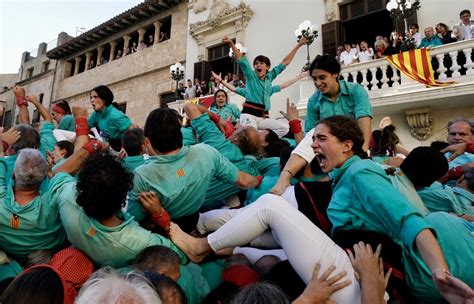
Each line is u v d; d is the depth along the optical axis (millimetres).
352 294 1912
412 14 10328
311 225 2186
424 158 2438
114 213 2330
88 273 2250
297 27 13609
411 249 1739
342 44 12727
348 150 2271
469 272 1885
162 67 18016
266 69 6180
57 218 2652
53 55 24078
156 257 2141
